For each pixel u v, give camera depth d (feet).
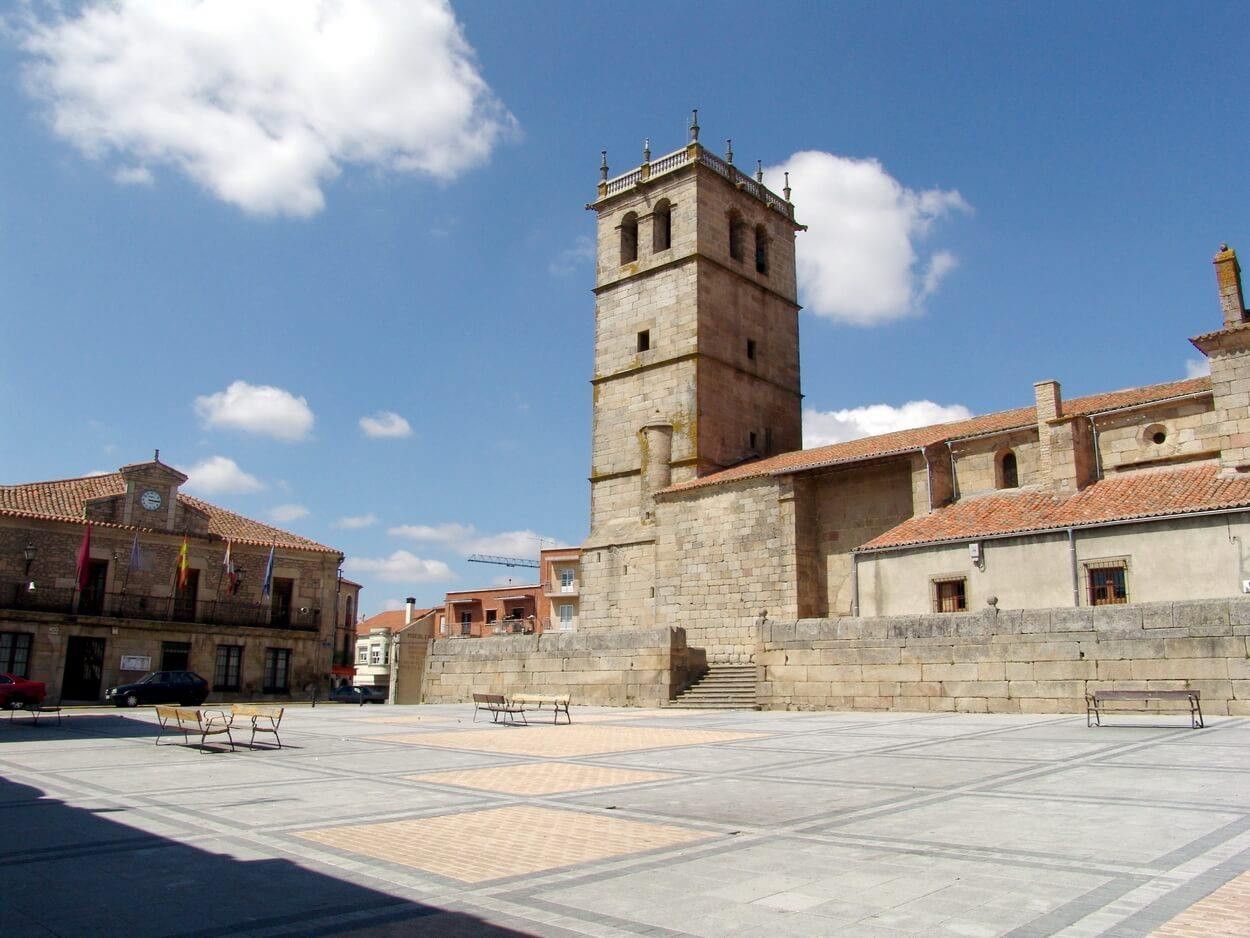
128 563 166.91
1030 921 19.81
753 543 126.11
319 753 56.90
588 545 151.74
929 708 81.51
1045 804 33.53
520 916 20.95
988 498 105.81
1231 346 88.63
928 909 20.95
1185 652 68.69
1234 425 87.61
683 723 77.82
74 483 174.50
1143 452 96.89
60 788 42.09
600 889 23.21
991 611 79.30
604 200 169.27
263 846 28.78
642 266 160.35
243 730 76.07
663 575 136.77
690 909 21.33
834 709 87.92
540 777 44.19
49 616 153.79
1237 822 29.17
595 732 70.13
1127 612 71.97
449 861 26.50
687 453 145.79
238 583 179.83
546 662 117.19
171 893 23.32
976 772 42.32
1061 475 98.78
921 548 100.27
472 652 127.03
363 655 320.29
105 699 158.30
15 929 20.44
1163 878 22.85
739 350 157.07
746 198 165.99
